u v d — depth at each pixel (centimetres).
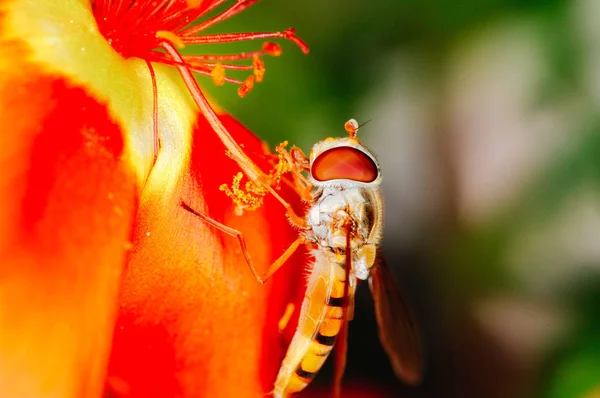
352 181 7
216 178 7
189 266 7
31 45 6
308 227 7
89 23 6
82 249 6
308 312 7
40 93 6
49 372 6
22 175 6
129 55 7
